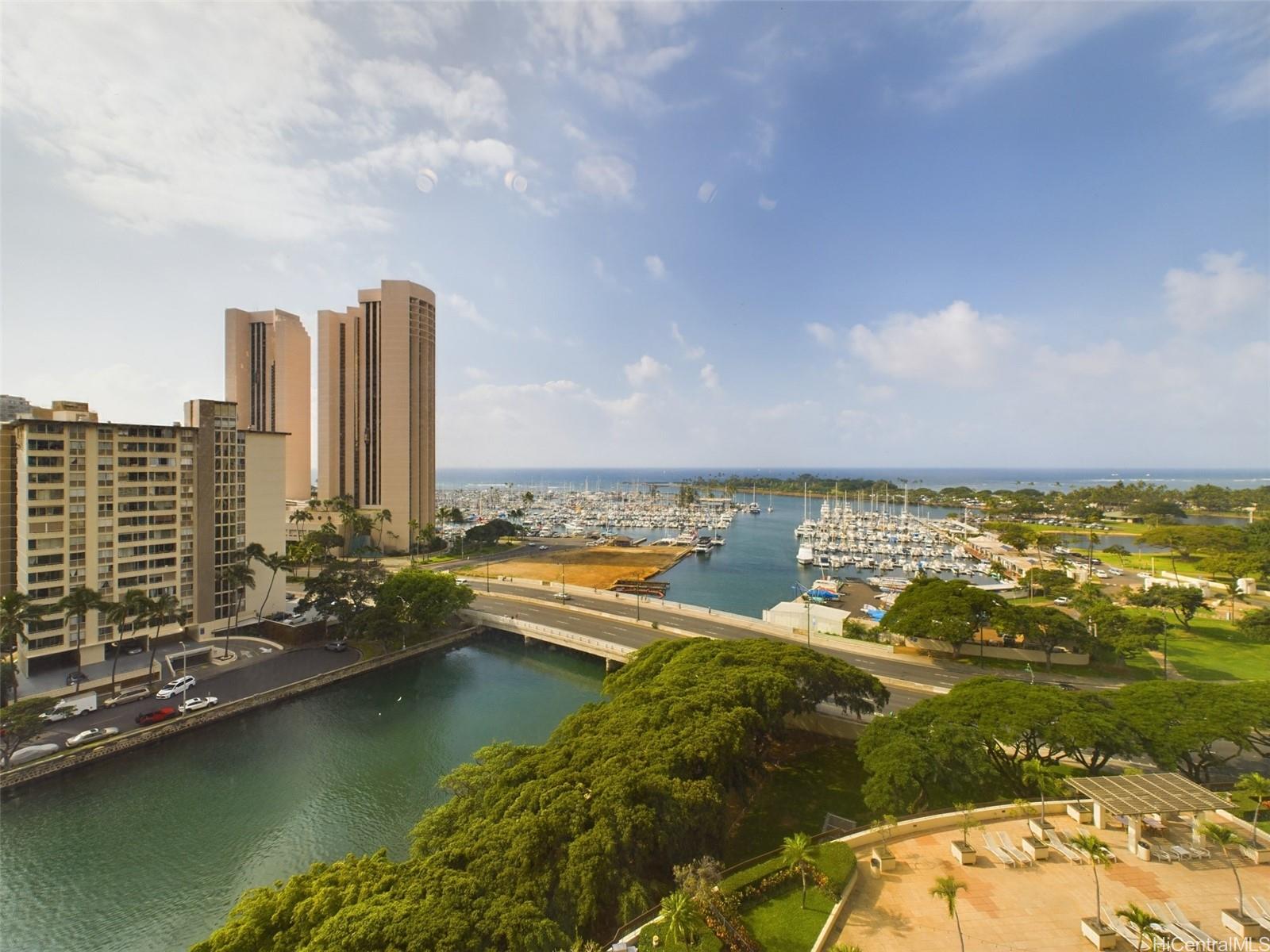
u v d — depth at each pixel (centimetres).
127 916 4272
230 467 9831
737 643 6688
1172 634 9538
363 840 5072
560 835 3575
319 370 19362
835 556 18838
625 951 2869
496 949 2783
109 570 8250
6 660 7388
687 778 4153
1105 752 4538
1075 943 2858
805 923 3048
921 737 4566
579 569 16900
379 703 7919
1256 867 3356
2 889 4512
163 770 6116
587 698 8144
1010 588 13438
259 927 3091
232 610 9800
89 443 8050
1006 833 3794
